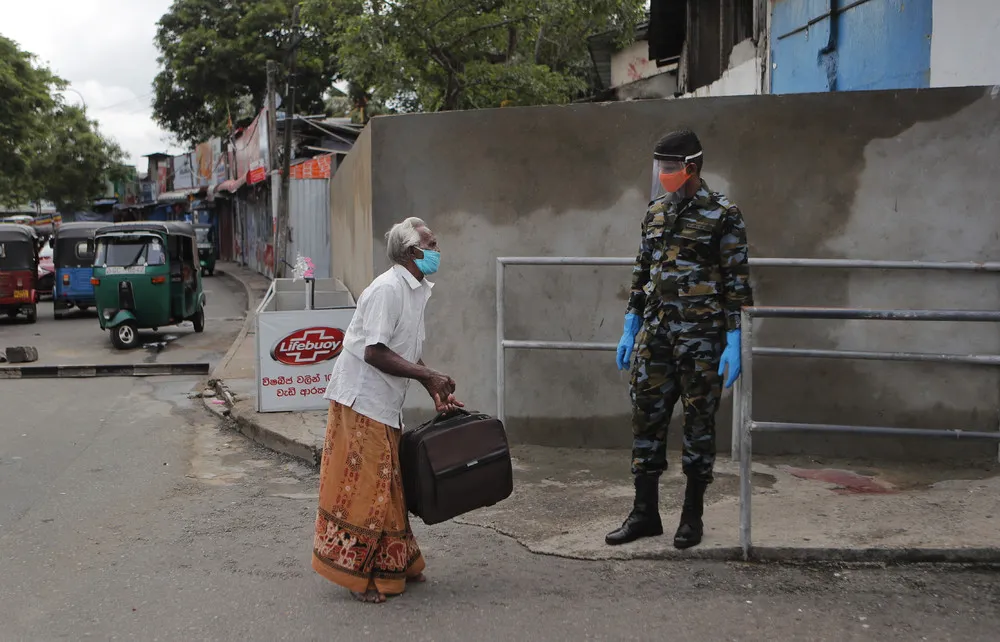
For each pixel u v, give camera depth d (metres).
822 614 3.50
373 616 3.61
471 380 6.18
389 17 17.84
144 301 14.13
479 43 19.00
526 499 5.01
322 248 20.97
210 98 41.44
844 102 5.51
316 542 3.78
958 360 4.41
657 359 4.05
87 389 10.48
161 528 4.96
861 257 5.57
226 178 35.47
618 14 19.55
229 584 4.02
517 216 6.03
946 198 5.45
